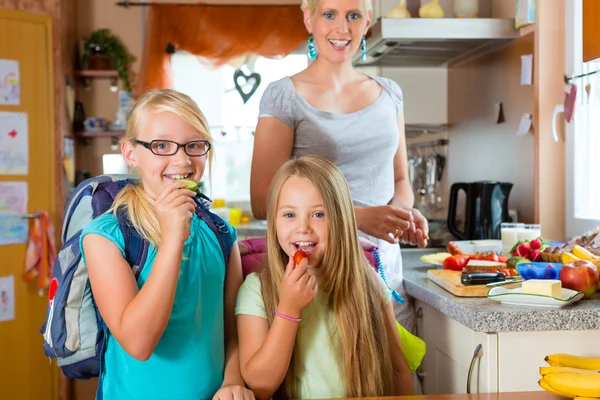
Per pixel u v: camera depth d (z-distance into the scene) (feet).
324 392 4.61
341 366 4.66
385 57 10.05
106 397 4.28
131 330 3.82
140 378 4.22
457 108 10.96
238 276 4.92
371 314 4.83
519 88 8.86
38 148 12.01
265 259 4.91
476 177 10.32
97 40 14.61
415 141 11.64
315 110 6.13
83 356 4.41
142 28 15.17
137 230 4.21
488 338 5.03
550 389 4.06
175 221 3.89
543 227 8.55
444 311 5.69
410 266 7.97
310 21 6.22
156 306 3.81
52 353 4.39
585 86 7.95
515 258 6.73
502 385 5.05
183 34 15.06
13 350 11.66
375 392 4.65
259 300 4.66
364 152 6.26
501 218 8.83
